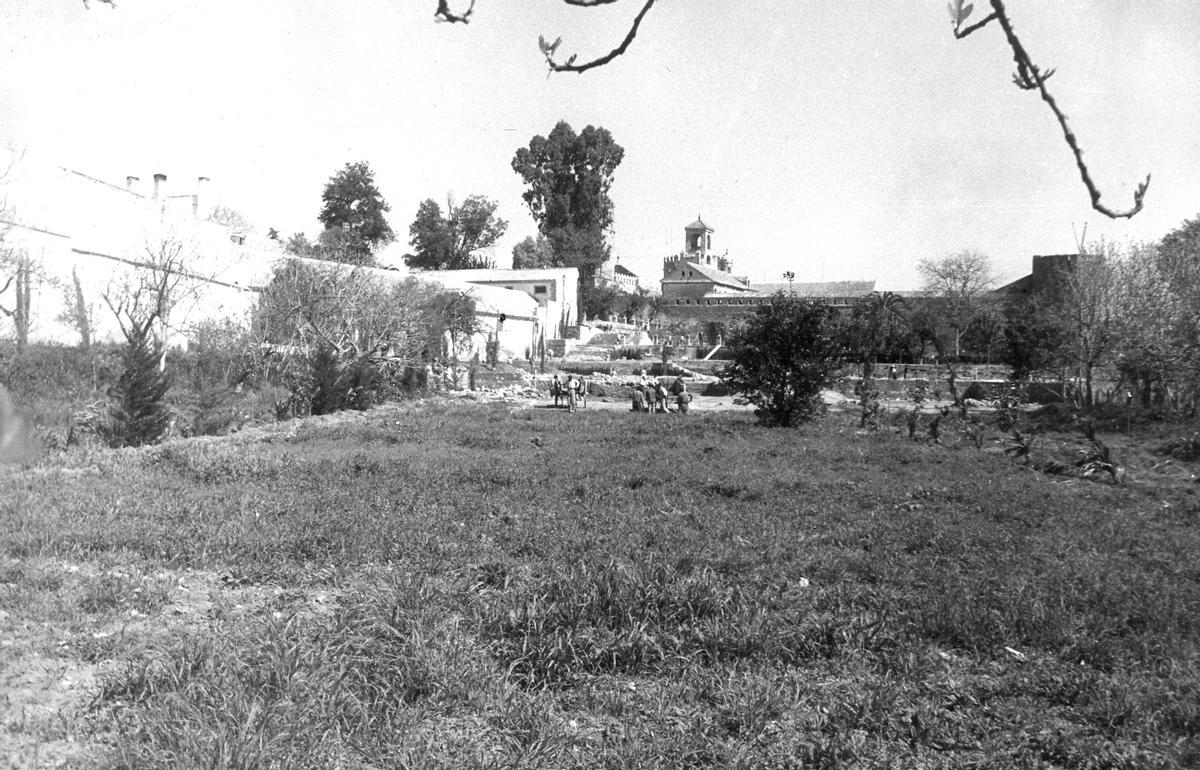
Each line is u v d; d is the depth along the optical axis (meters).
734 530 10.95
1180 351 30.88
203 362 34.00
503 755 4.86
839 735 5.18
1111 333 34.66
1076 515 13.23
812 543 10.45
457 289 61.09
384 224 91.69
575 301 87.19
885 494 14.66
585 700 5.78
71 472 14.62
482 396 49.53
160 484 13.53
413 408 37.62
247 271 44.53
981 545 10.59
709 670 6.22
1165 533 12.08
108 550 9.23
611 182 94.00
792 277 86.50
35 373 25.70
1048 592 8.12
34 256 28.59
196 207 50.47
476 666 5.88
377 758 4.79
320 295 40.72
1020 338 49.56
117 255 33.59
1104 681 6.00
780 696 5.74
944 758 5.06
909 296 75.38
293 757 4.55
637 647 6.41
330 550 9.49
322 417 31.45
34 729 4.91
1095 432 30.19
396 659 5.84
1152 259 34.88
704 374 64.75
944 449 24.14
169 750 4.45
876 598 7.84
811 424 31.19
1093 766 4.93
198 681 5.42
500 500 13.11
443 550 9.44
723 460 19.38
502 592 7.54
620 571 7.57
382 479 14.96
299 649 5.78
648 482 15.66
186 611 7.39
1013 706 5.70
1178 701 5.71
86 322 30.67
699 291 109.00
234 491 13.16
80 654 6.14
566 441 24.45
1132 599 8.04
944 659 6.55
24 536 9.31
